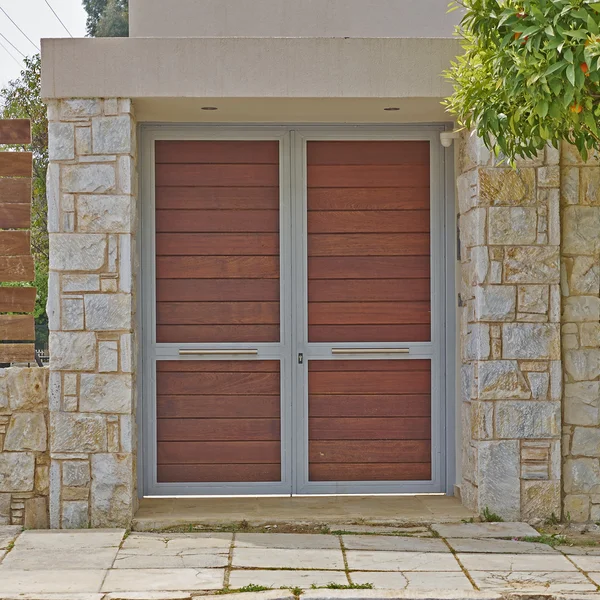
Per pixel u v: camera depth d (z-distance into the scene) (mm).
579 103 4816
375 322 6812
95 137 6137
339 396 6812
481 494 6230
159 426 6766
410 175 6836
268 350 6770
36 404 6207
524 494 6238
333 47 6148
